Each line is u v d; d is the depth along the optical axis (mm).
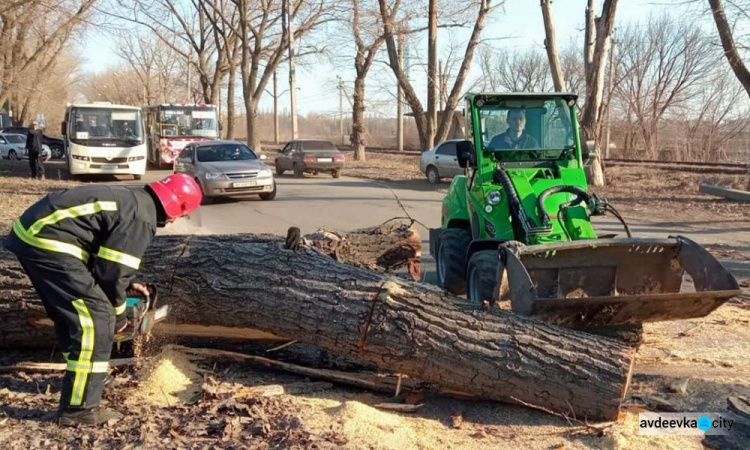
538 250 5512
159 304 5426
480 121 7266
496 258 6363
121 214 4309
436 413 4746
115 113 24266
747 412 4523
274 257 5328
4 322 5430
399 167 31188
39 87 34656
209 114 30344
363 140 36344
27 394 4863
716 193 18422
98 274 4285
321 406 4703
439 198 18938
